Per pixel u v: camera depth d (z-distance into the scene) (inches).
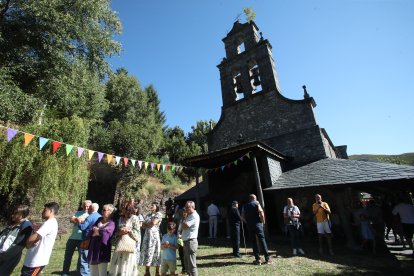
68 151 224.1
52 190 382.9
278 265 238.4
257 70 631.8
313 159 492.1
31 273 137.0
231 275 210.7
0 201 380.5
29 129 399.5
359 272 215.5
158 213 215.9
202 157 450.9
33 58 496.1
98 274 156.2
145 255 199.8
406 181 314.2
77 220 196.2
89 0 543.5
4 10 470.0
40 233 140.8
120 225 171.2
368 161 413.7
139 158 819.4
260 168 534.6
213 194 518.0
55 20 481.1
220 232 473.1
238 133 608.4
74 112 700.7
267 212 523.2
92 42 569.0
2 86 407.8
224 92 664.4
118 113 1100.5
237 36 684.7
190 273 183.3
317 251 304.5
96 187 682.8
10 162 365.7
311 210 427.8
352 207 398.3
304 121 527.2
